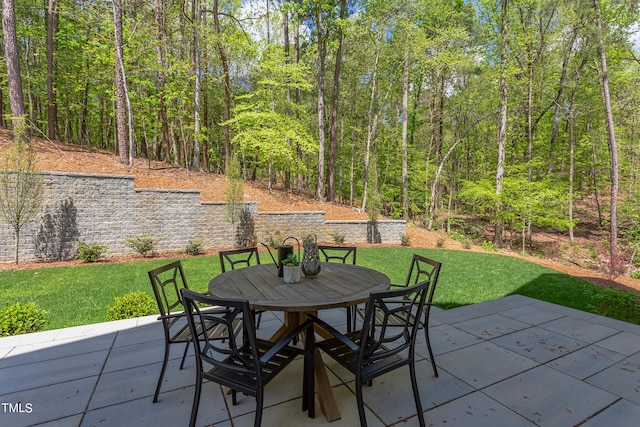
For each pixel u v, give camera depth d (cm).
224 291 198
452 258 850
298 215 1002
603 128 1352
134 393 207
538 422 178
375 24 1295
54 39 1184
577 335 307
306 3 1221
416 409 187
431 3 1330
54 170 783
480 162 1802
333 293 193
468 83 1340
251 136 1127
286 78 1222
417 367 243
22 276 535
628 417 183
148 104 1226
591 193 1741
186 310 163
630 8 845
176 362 250
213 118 1827
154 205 778
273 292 196
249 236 923
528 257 1032
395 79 1488
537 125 1510
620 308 365
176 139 1583
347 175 1970
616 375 231
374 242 1120
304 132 1229
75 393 206
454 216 1543
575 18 1012
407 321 186
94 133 1842
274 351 161
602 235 1448
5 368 238
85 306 400
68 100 1355
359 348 166
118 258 710
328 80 1669
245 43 1388
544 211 1184
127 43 972
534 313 375
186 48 1259
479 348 277
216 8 1238
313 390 181
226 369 162
